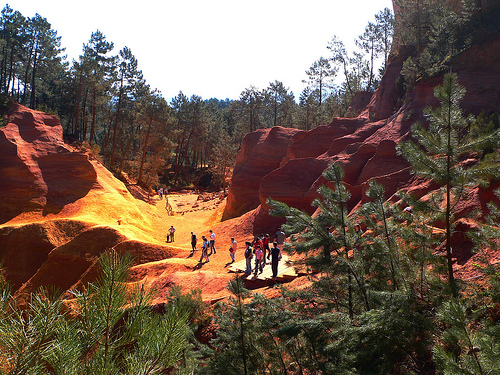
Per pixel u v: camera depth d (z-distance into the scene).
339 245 5.89
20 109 42.34
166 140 65.94
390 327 4.65
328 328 5.12
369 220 6.19
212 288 16.53
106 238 28.67
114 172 58.44
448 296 5.02
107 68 69.44
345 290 6.08
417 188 16.11
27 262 29.75
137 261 26.58
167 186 77.94
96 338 2.08
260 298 6.30
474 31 26.28
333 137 32.88
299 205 27.09
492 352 3.36
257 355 6.09
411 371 4.75
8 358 1.77
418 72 28.72
